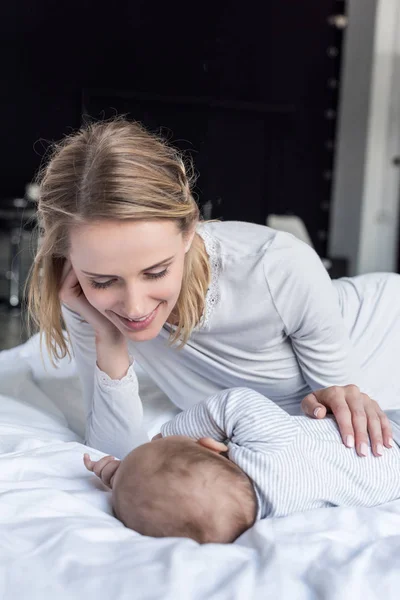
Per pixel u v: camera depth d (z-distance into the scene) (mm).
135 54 6836
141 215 1212
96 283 1284
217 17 7000
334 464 1252
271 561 989
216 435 1320
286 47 7188
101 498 1239
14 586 949
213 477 1136
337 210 7312
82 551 1015
